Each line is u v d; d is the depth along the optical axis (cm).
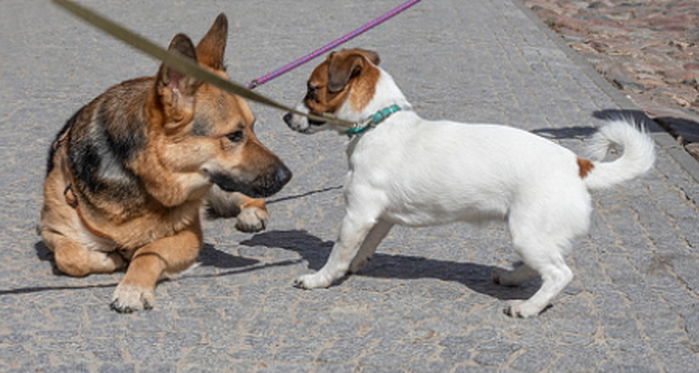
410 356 423
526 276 495
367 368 412
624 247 564
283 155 734
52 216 507
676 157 740
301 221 610
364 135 483
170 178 471
